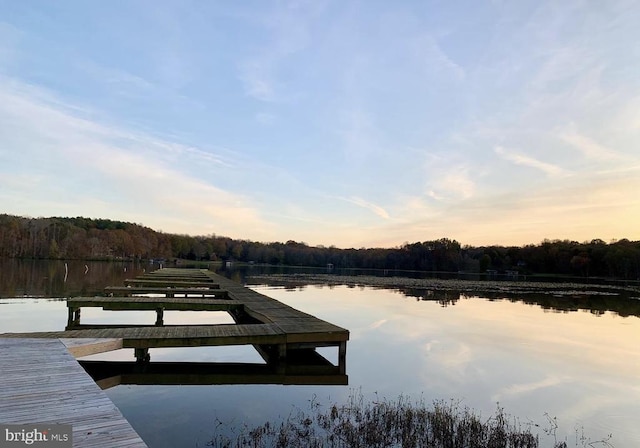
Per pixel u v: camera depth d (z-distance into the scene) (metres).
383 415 6.15
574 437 5.70
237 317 13.82
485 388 7.91
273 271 70.94
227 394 6.82
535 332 14.50
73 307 12.34
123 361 8.38
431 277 64.25
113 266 58.03
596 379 8.74
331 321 15.73
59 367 5.03
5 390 4.11
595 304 24.81
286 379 7.71
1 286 23.64
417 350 11.09
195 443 4.96
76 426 3.26
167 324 13.75
